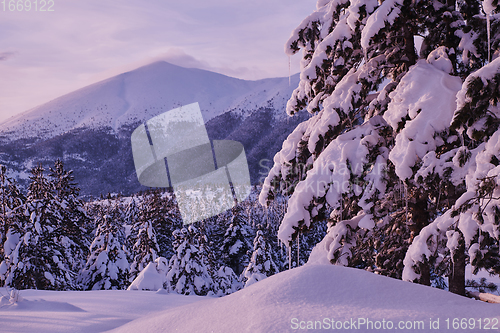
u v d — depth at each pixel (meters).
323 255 7.07
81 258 33.38
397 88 6.21
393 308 2.69
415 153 5.44
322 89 7.89
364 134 6.49
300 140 7.57
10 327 4.48
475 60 6.65
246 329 2.50
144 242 29.05
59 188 30.91
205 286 23.91
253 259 27.00
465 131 5.44
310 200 6.17
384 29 5.79
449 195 6.14
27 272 21.25
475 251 4.82
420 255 5.58
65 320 4.99
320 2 8.22
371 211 5.96
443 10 6.71
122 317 5.56
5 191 24.69
